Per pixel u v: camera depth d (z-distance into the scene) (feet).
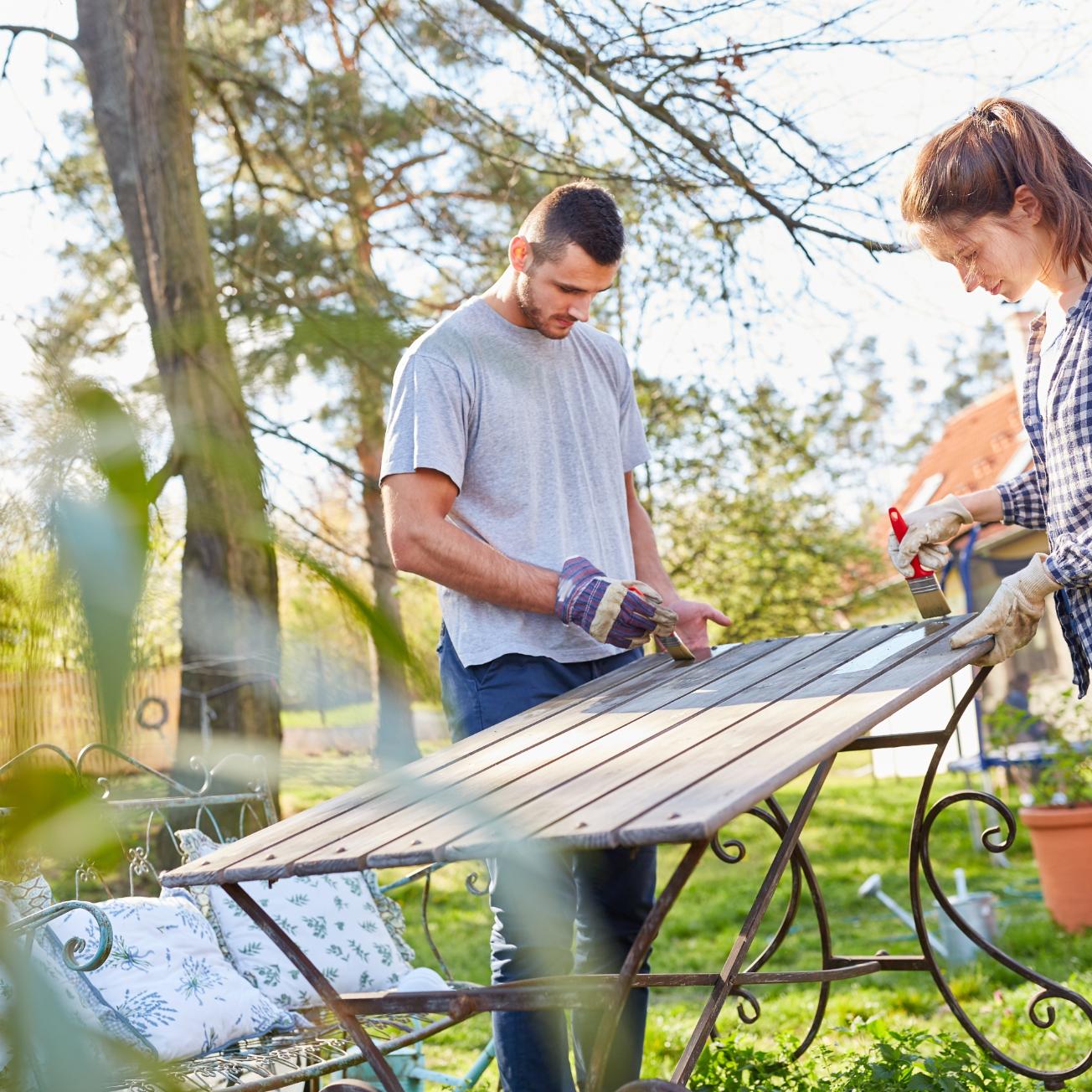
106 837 1.03
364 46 12.59
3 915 1.09
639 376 20.88
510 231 15.35
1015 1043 10.77
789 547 27.48
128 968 6.86
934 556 6.09
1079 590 5.96
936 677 4.91
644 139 15.57
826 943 7.92
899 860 26.13
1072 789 18.42
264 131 14.01
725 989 4.92
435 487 6.55
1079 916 16.92
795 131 14.84
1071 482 5.82
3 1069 1.09
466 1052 12.78
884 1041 7.57
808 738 4.17
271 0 14.74
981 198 5.74
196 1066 6.60
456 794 2.50
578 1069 6.82
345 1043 7.14
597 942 6.71
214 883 4.33
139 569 0.88
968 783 30.17
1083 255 5.78
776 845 28.58
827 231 15.46
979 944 7.45
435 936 20.39
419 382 6.68
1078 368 5.73
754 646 6.84
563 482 7.33
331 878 9.26
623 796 3.85
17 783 0.98
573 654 7.05
